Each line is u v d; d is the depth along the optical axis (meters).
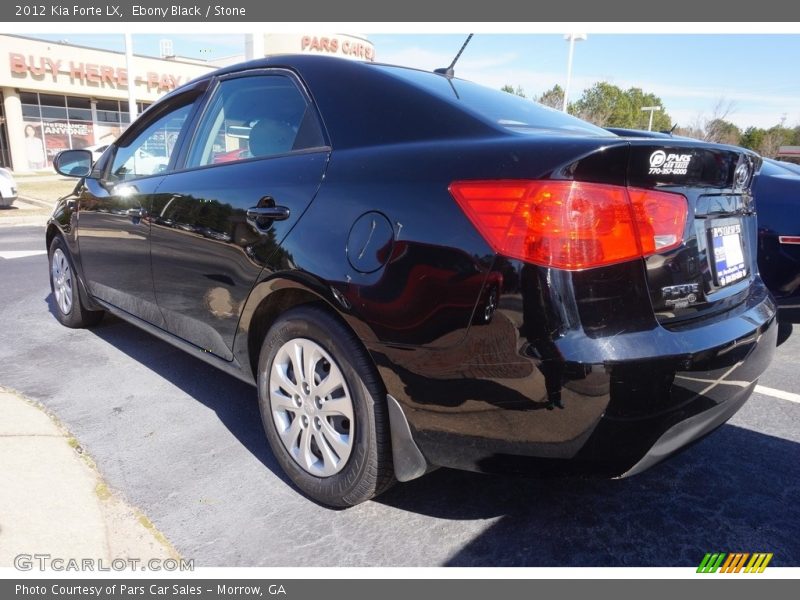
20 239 9.33
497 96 2.59
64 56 26.44
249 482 2.44
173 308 2.96
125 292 3.42
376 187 1.98
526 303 1.64
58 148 27.42
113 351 3.97
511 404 1.71
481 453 1.84
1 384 3.37
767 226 3.69
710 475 2.54
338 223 2.05
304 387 2.24
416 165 1.93
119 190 3.38
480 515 2.25
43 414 2.92
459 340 1.74
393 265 1.87
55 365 3.69
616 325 1.66
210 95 3.03
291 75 2.60
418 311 1.81
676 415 1.77
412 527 2.18
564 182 1.63
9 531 2.06
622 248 1.67
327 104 2.38
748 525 2.21
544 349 1.62
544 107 2.77
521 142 1.79
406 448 1.96
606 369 1.60
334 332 2.06
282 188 2.29
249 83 2.80
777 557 2.03
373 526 2.19
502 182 1.70
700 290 1.92
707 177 1.93
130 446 2.71
